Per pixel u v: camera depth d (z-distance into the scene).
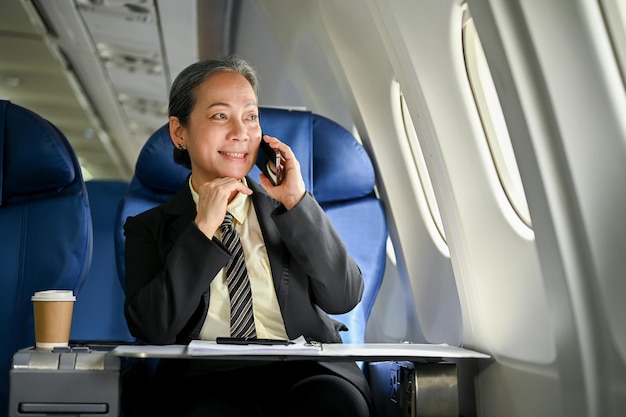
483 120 2.81
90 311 4.12
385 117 3.51
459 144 2.81
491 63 2.16
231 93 2.59
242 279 2.58
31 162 2.91
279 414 2.34
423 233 3.43
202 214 2.53
